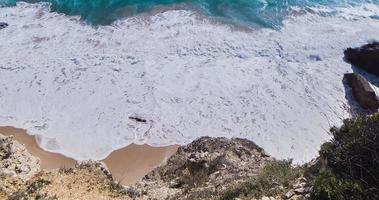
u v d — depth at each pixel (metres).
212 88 30.88
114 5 39.47
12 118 28.19
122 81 31.41
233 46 35.03
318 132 27.31
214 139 23.16
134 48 34.66
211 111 29.02
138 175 24.59
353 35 36.59
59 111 28.88
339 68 33.03
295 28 37.38
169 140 26.86
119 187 16.89
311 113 28.84
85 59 33.47
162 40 35.59
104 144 26.56
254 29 37.06
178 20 37.97
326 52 34.56
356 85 30.31
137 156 25.78
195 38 35.84
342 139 10.25
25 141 26.50
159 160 25.56
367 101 29.11
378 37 36.31
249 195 11.52
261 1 40.44
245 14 38.72
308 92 30.69
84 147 26.34
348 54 33.94
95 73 32.09
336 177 9.15
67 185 15.78
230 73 32.25
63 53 34.06
